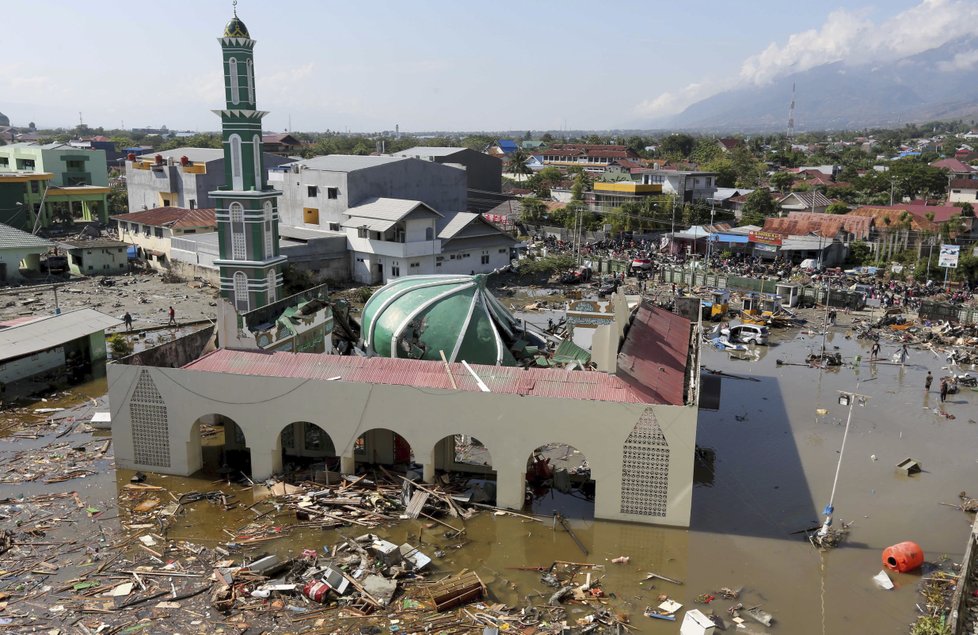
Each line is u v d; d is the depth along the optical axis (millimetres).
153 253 78125
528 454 27375
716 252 88938
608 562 25047
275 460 30062
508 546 25844
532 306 64875
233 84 45875
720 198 118875
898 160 165250
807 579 24391
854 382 46531
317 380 28625
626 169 160875
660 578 24172
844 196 131250
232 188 47938
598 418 26531
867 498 30562
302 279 64812
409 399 27922
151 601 22203
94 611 21625
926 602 23141
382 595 22547
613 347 28484
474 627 21328
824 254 84125
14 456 32438
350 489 29156
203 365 30656
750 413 40812
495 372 29312
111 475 30766
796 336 58219
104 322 45531
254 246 48281
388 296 36344
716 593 23438
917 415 40688
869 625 21922
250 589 22797
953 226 86562
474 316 34500
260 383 29078
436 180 84500
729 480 32094
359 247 72000
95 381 43406
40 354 43469
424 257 70500
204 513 27688
